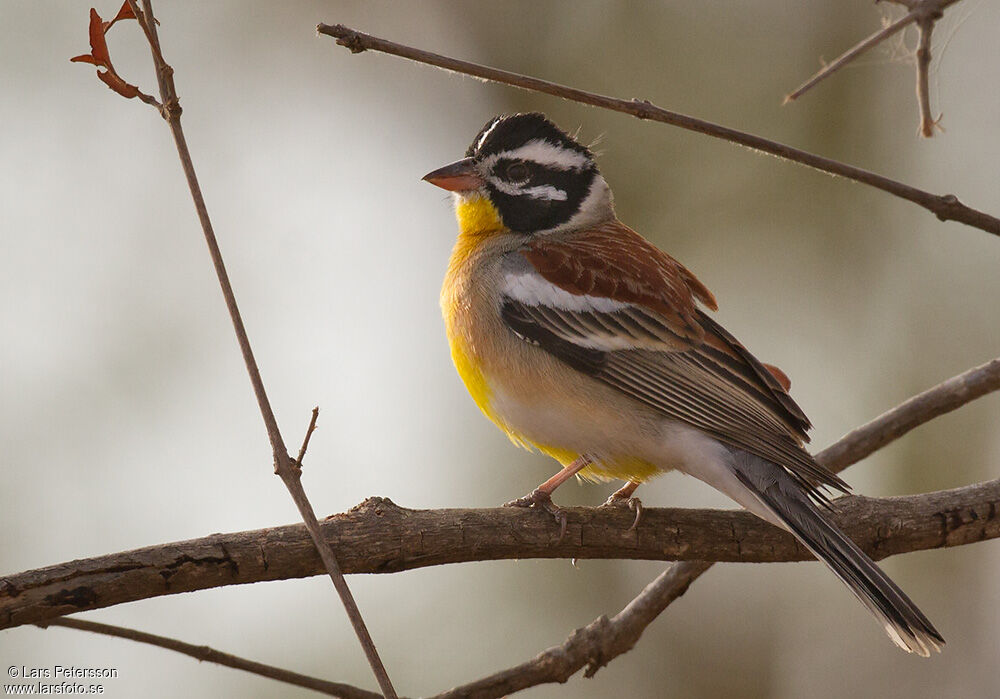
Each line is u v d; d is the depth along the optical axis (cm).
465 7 1677
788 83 1636
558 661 851
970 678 1422
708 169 1628
